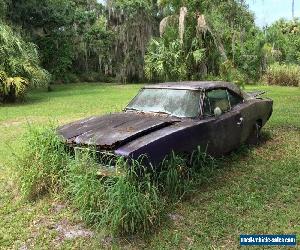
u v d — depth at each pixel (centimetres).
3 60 2039
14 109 1641
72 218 504
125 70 3769
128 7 3697
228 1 1750
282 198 550
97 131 570
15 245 455
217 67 1523
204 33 1484
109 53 3866
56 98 2116
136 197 457
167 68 1590
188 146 580
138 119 602
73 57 3609
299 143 838
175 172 539
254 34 3178
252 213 508
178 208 525
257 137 809
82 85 3369
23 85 1966
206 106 643
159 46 1823
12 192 604
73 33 3422
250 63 3039
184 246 438
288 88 2606
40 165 569
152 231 469
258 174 644
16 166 607
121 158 489
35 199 570
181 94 656
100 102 1814
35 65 2188
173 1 1490
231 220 489
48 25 3086
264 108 819
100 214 464
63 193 557
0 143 933
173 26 1544
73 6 3569
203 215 506
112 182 484
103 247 443
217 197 555
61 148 575
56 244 453
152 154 519
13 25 2638
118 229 459
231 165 690
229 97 722
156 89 693
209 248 431
